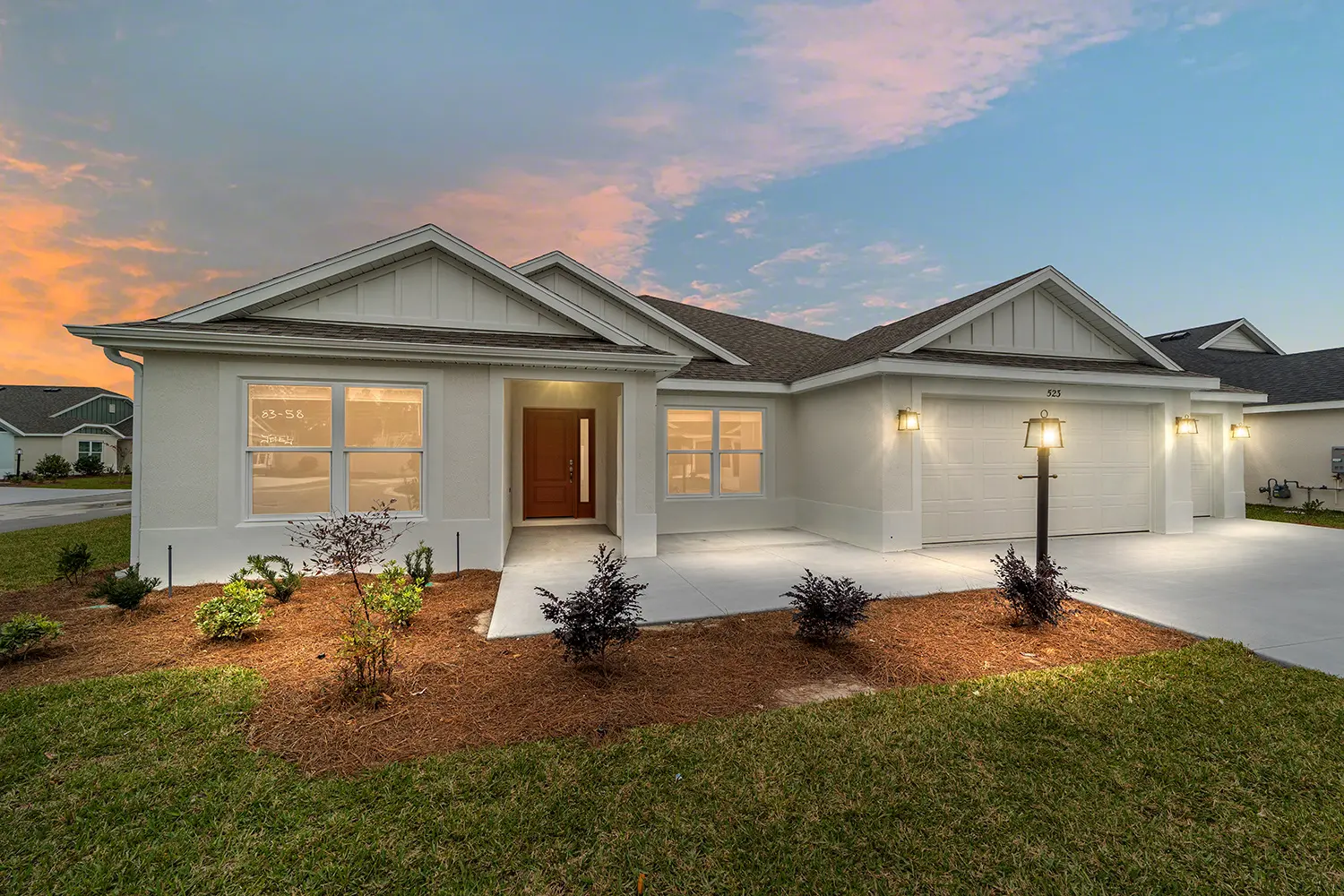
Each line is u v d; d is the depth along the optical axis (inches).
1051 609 199.5
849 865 87.1
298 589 252.1
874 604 234.7
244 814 98.7
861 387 373.7
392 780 107.9
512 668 165.0
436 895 80.7
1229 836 93.3
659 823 96.6
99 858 88.0
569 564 311.0
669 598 241.6
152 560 259.0
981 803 102.5
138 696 144.4
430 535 291.3
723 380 430.6
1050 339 409.7
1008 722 132.0
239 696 144.4
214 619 184.1
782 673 162.9
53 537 435.5
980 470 388.2
